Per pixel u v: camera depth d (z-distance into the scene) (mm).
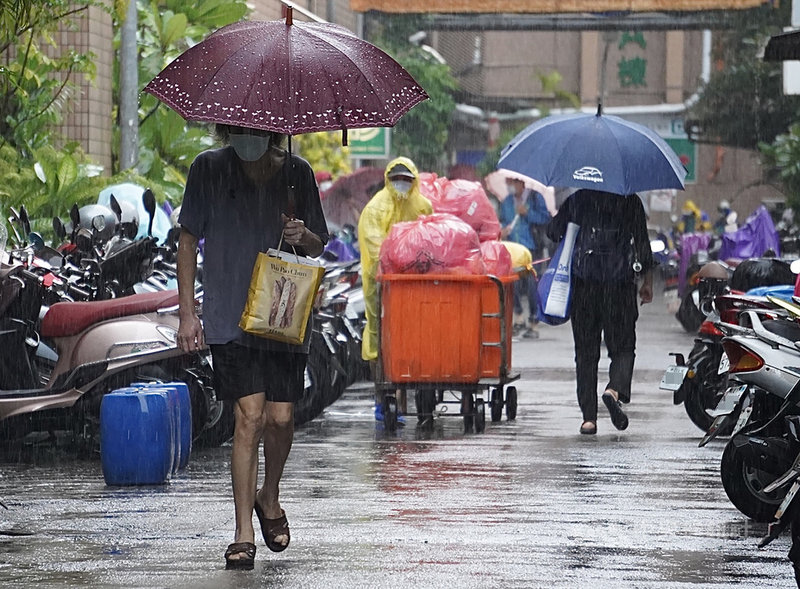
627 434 28141
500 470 23250
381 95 15820
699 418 27672
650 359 46000
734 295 25297
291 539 17531
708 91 86625
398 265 28156
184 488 21531
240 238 16203
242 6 50688
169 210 35031
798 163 67188
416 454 25156
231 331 16031
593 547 17156
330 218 59781
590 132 28656
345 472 22984
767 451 18125
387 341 28188
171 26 47875
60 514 19312
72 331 24031
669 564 16281
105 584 15125
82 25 42344
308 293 15977
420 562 16234
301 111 15523
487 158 124250
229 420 25562
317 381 28781
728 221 65750
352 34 16484
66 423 23922
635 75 178125
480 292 28016
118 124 46844
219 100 15492
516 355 47719
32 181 36719
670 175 28641
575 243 28047
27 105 38406
